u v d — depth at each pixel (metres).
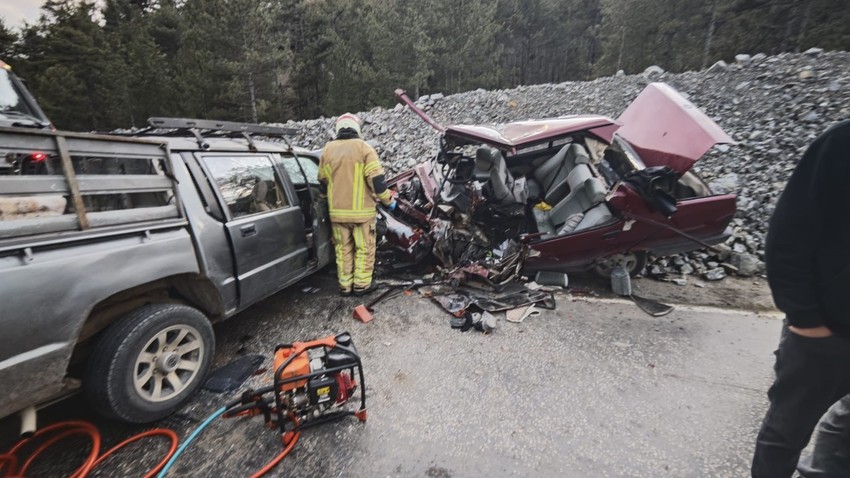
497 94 12.06
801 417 1.45
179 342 2.45
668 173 3.65
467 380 2.73
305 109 31.25
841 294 1.24
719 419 2.34
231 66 21.19
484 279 4.07
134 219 2.20
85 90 25.08
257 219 3.16
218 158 3.00
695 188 4.21
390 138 10.59
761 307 3.82
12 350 1.68
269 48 21.97
